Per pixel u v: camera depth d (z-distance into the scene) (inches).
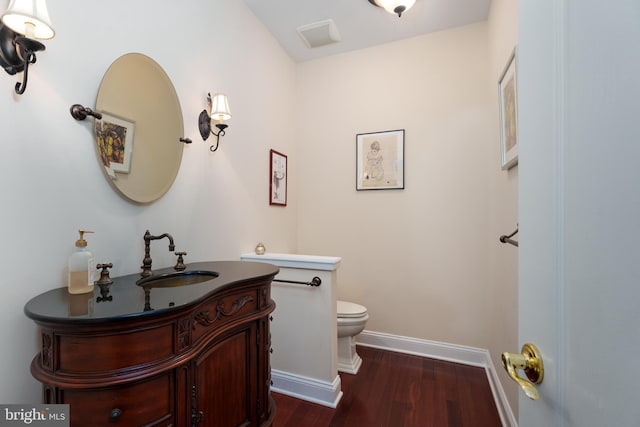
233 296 45.9
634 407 12.5
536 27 22.3
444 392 76.0
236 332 46.7
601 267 14.9
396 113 103.3
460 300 94.5
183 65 62.6
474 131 93.5
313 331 73.6
